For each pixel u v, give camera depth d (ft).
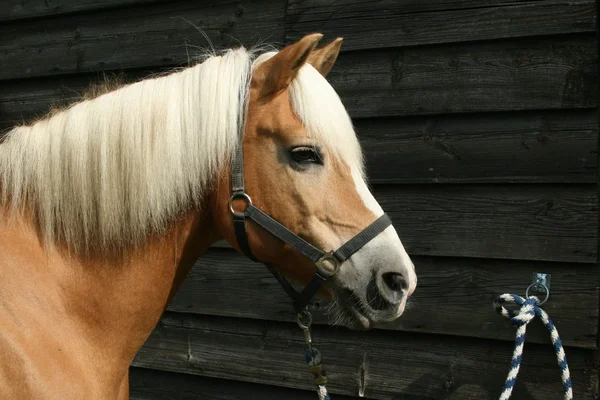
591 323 5.24
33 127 3.88
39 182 3.65
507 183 5.52
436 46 5.75
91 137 3.67
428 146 5.78
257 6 6.49
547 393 5.51
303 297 3.92
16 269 3.44
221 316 6.85
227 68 3.84
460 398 5.82
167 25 6.94
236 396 6.89
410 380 6.02
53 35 7.55
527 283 5.49
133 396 7.38
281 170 3.74
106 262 3.70
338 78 6.11
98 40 7.29
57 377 3.32
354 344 6.26
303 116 3.70
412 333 6.04
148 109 3.70
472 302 5.70
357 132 6.07
